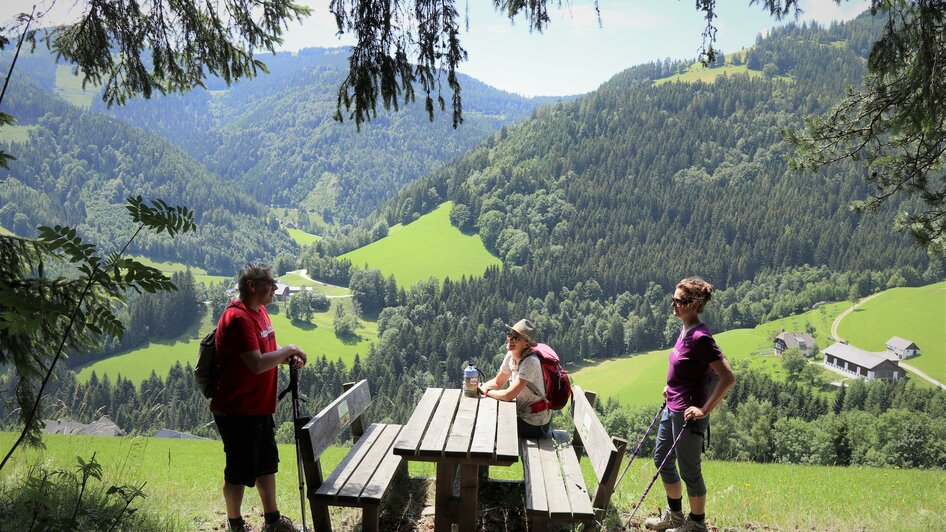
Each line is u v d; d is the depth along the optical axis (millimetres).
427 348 183000
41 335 4730
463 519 4324
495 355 175250
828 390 144625
